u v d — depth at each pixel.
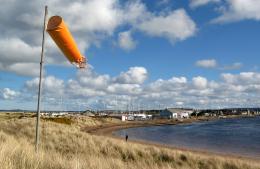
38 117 8.53
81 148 18.98
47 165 6.24
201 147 55.97
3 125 34.12
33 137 22.81
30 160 6.07
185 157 18.97
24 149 7.11
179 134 95.88
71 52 6.89
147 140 70.88
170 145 56.66
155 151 19.83
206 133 98.06
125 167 8.83
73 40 6.78
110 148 19.53
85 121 124.88
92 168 7.03
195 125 164.00
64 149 18.02
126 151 19.22
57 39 6.58
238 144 62.41
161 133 101.56
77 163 6.63
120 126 146.88
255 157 41.38
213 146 58.59
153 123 185.25
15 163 5.65
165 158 18.69
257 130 108.31
